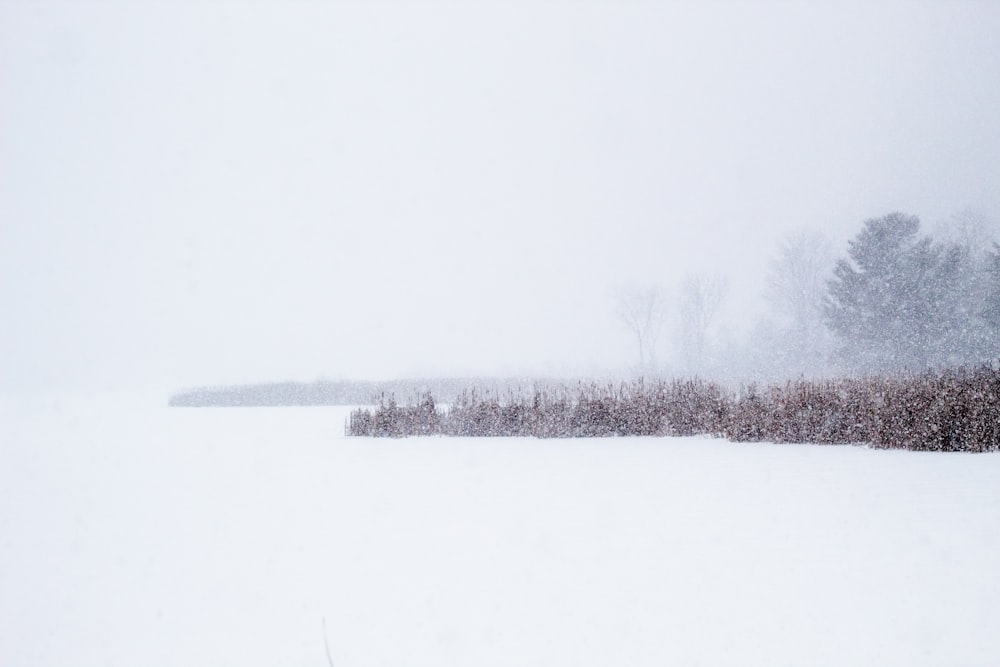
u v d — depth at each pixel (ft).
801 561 12.24
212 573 12.70
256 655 8.75
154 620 10.29
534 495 19.75
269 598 11.07
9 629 10.07
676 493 19.52
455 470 25.72
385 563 12.84
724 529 14.88
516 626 9.34
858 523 15.29
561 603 10.22
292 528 16.24
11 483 24.66
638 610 9.81
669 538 14.15
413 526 15.98
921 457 27.22
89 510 19.34
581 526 15.47
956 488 19.63
